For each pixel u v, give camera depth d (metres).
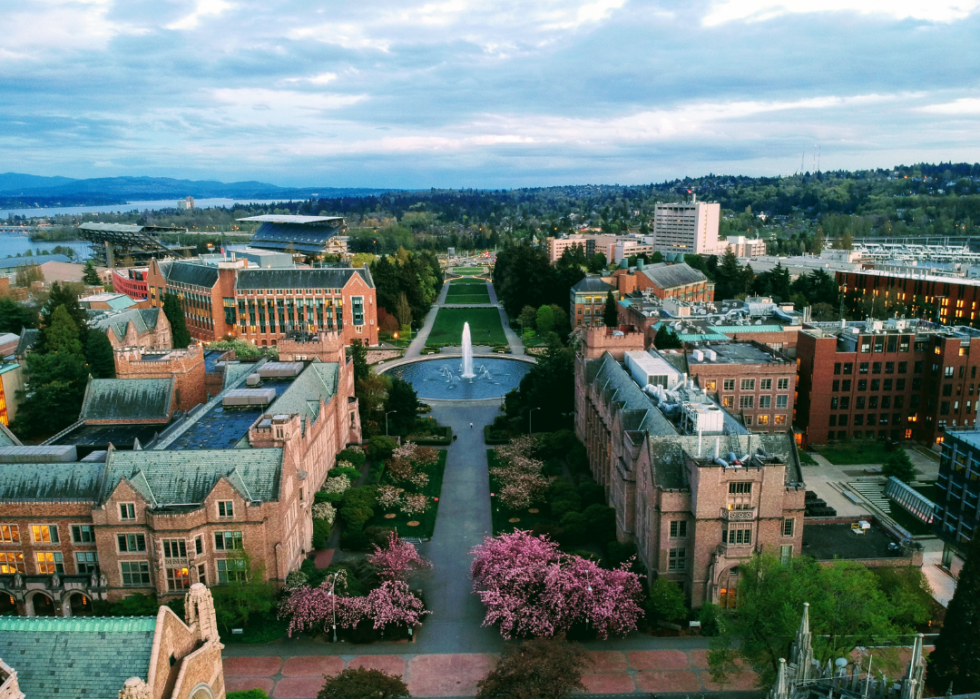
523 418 153.75
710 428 93.81
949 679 68.12
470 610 89.00
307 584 88.00
